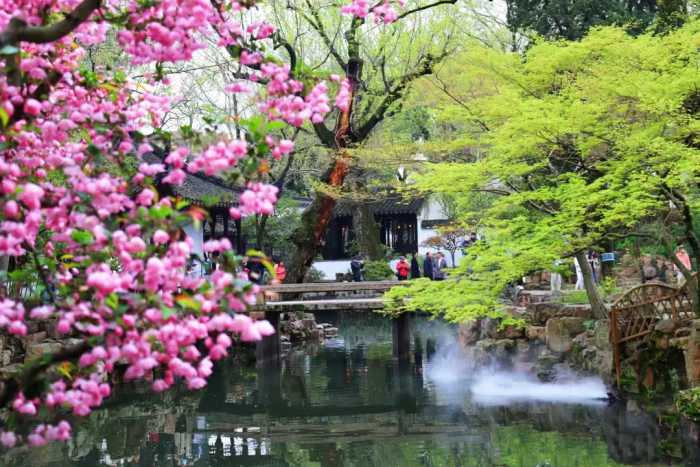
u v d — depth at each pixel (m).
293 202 35.72
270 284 20.62
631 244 23.44
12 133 4.38
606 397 14.62
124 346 3.90
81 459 10.95
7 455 11.03
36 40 4.21
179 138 4.51
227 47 5.00
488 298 13.41
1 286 4.76
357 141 19.91
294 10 20.45
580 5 23.22
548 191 12.69
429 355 22.22
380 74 22.30
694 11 15.76
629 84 11.18
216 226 32.84
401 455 11.24
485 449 11.37
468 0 20.94
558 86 13.54
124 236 3.94
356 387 17.17
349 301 20.61
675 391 13.83
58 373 4.58
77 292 4.34
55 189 4.40
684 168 10.61
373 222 37.22
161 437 12.45
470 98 14.78
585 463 10.22
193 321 4.00
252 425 13.46
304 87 4.87
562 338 16.67
